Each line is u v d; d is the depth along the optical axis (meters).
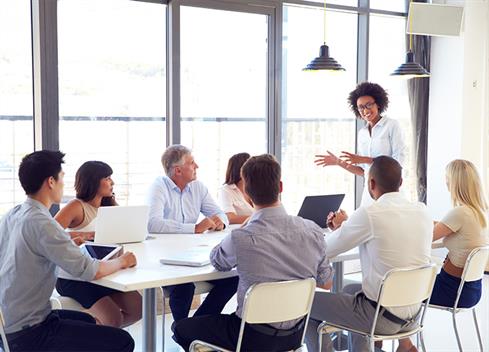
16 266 2.79
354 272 6.57
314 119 6.31
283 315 2.79
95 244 3.26
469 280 3.63
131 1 5.07
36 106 4.64
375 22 6.62
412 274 3.08
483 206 3.76
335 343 4.18
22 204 2.89
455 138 6.59
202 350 2.93
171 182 4.27
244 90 5.73
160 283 2.79
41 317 2.83
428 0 6.70
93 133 4.98
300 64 6.15
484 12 6.53
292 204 6.26
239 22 5.62
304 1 5.99
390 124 5.11
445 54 6.64
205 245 3.59
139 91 5.19
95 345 2.86
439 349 4.42
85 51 4.88
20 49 4.61
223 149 5.66
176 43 5.23
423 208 3.27
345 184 6.62
